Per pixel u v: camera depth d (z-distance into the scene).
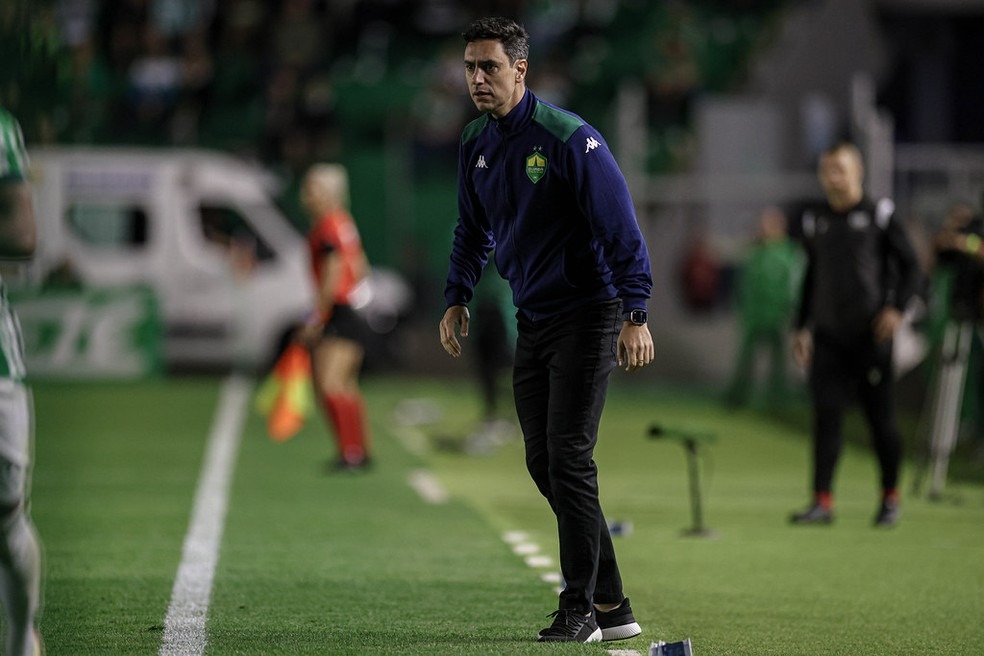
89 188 61.75
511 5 82.50
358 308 37.16
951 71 73.88
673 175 68.69
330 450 41.88
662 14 81.69
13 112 26.25
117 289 61.38
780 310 55.41
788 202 65.69
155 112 75.69
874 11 72.94
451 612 20.05
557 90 78.19
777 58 73.00
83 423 47.50
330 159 75.25
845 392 29.70
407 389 60.97
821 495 29.92
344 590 21.78
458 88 76.75
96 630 18.64
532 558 24.98
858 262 28.75
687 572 24.06
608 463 40.94
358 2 82.12
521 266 17.11
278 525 28.59
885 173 55.81
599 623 17.95
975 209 49.31
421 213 74.00
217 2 80.38
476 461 40.91
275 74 77.38
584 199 16.53
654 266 66.00
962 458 41.69
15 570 13.25
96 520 28.98
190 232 62.41
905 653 18.09
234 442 43.34
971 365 40.47
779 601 21.55
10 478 12.95
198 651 17.38
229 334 62.25
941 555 26.02
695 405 56.78
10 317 13.27
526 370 17.50
